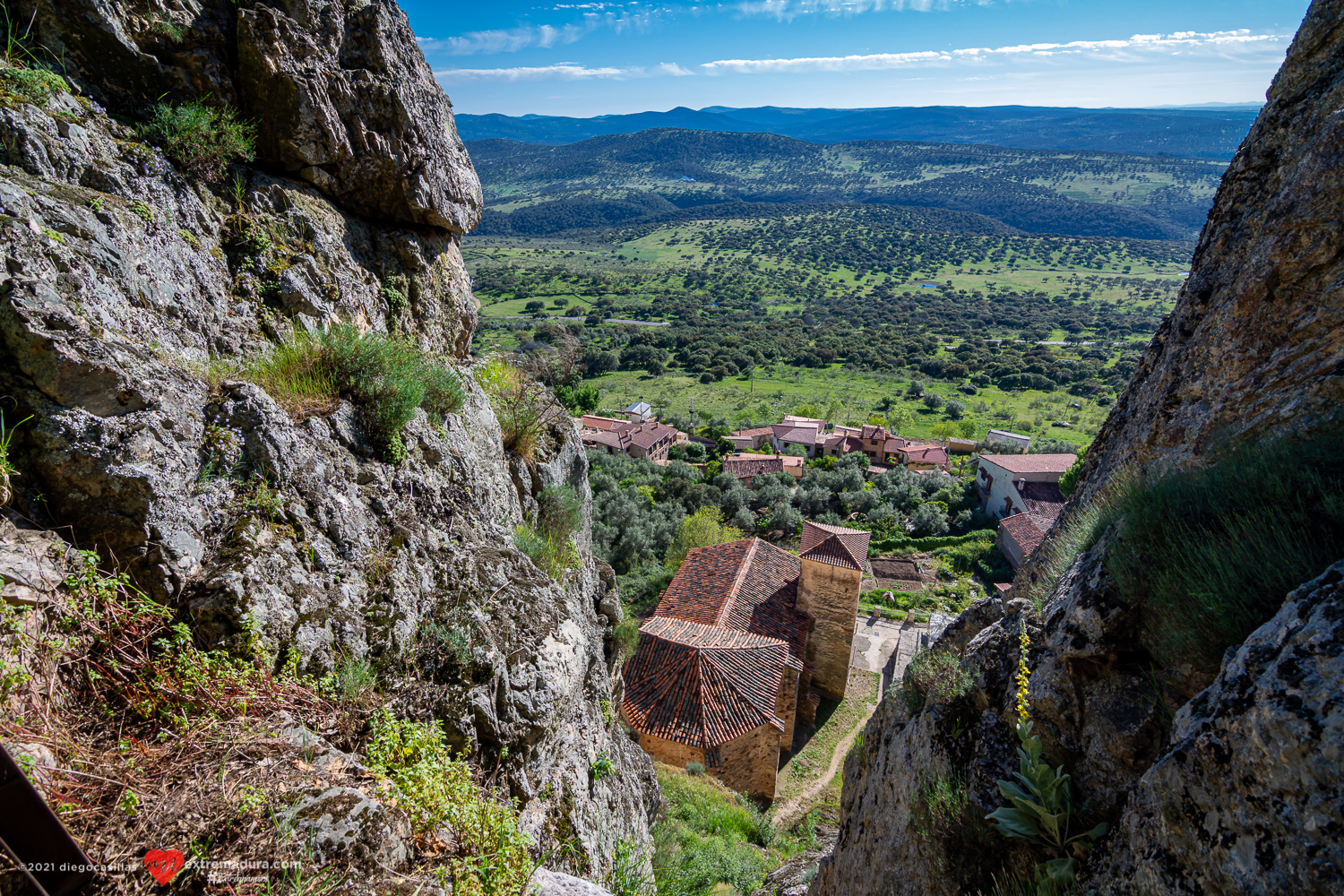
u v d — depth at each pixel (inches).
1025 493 1640.0
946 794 181.6
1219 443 191.0
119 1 210.5
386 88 291.4
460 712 178.2
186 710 127.6
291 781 122.7
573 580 355.6
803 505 1843.0
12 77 178.9
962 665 211.2
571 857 208.7
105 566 132.2
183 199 215.9
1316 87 214.7
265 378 193.9
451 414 276.5
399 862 128.0
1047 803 149.9
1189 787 110.9
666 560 1398.9
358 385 216.2
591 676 295.6
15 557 116.9
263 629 143.8
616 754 308.0
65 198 166.2
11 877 83.7
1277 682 99.5
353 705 156.4
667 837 387.2
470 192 366.9
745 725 599.8
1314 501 130.6
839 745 804.6
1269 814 95.1
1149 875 116.3
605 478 1685.5
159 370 155.3
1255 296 198.7
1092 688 156.8
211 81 233.1
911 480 1995.6
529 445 371.9
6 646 108.7
